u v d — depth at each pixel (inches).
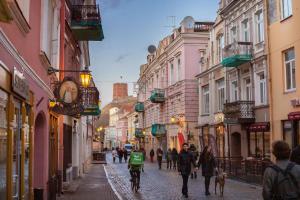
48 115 545.6
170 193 741.3
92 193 743.1
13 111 332.5
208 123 1448.1
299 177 222.1
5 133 315.0
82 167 1245.7
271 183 223.8
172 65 1950.1
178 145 1770.4
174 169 1450.5
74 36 912.9
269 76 1000.2
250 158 992.2
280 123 954.1
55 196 581.6
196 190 778.2
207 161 699.4
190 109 1697.8
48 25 550.9
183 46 1726.1
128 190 802.8
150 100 2206.0
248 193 721.6
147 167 1601.9
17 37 340.5
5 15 219.9
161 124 2064.5
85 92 805.2
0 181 302.5
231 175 1008.9
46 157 528.1
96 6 858.8
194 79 1715.1
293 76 923.4
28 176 419.5
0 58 278.2
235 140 1216.8
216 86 1387.8
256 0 1078.4
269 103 998.4
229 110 1133.1
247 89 1156.5
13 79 316.5
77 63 1063.0
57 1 614.9
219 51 1363.2
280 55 958.4
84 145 1364.4
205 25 1756.9
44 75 513.3
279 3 962.7
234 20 1221.1
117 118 4862.2
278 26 968.3
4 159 313.7
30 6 400.8
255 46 1087.0
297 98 891.4
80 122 1155.3
